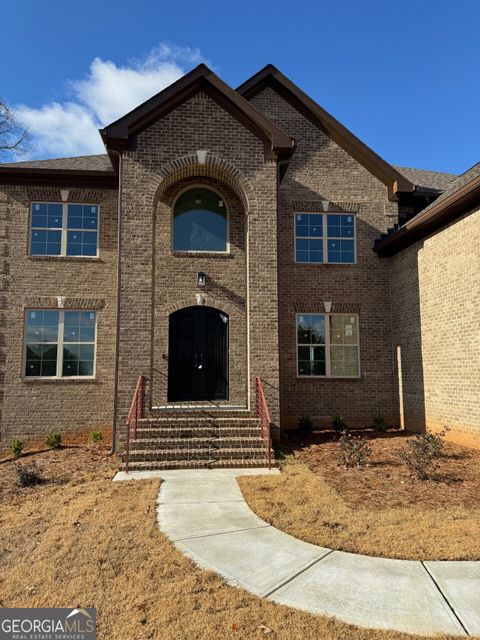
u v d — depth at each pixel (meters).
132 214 11.16
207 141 11.76
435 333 12.08
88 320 13.42
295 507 6.62
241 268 13.54
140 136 11.54
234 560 4.98
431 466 8.59
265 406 9.77
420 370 12.79
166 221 13.50
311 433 13.01
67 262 13.40
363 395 14.20
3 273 13.13
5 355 12.87
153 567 4.78
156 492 7.43
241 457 9.45
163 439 9.84
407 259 13.57
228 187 13.77
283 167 12.60
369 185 15.00
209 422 10.32
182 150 11.63
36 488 7.92
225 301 13.38
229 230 13.63
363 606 4.07
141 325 10.80
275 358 11.24
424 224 11.93
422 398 12.67
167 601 4.12
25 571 4.74
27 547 5.41
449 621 3.84
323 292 14.45
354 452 8.98
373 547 5.23
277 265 11.56
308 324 14.48
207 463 9.08
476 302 10.38
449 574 4.64
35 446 12.59
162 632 3.69
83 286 13.36
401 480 7.91
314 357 14.33
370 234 14.81
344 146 15.09
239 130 11.93
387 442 11.42
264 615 3.92
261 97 15.28
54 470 9.20
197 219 13.79
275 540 5.52
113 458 10.12
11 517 6.43
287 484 7.80
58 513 6.50
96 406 12.92
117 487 7.73
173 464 9.04
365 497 7.05
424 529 5.70
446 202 10.59
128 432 9.02
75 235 13.66
